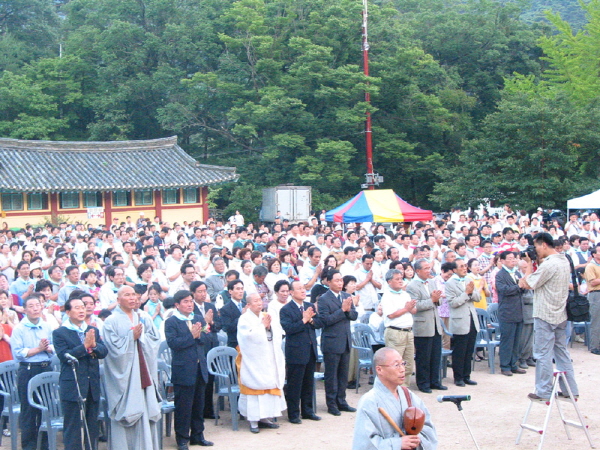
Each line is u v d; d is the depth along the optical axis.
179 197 33.62
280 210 34.25
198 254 14.63
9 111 42.84
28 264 11.59
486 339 11.42
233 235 16.64
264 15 40.94
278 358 8.40
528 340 11.29
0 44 48.72
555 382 7.23
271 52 39.81
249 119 39.06
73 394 6.83
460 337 10.09
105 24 46.78
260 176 40.31
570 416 8.49
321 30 39.03
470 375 10.83
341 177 36.78
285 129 39.66
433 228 16.83
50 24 54.81
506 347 10.84
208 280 11.61
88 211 30.31
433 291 9.73
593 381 10.12
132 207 32.16
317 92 36.97
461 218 20.59
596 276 12.03
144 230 19.73
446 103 41.31
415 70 39.19
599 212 27.70
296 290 8.66
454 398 5.75
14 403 7.91
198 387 7.85
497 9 47.34
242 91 39.53
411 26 45.00
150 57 44.62
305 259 13.60
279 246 15.09
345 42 39.78
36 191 28.84
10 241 17.70
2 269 13.57
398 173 42.09
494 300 12.33
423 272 9.73
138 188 31.19
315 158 37.44
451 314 10.19
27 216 29.50
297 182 38.59
